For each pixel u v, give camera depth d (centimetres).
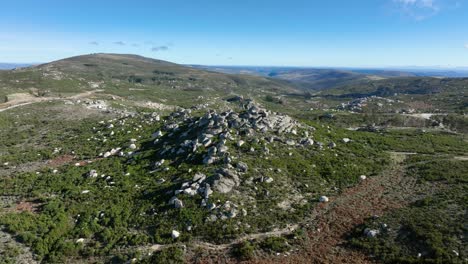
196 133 5853
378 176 4647
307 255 2984
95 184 4831
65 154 6506
